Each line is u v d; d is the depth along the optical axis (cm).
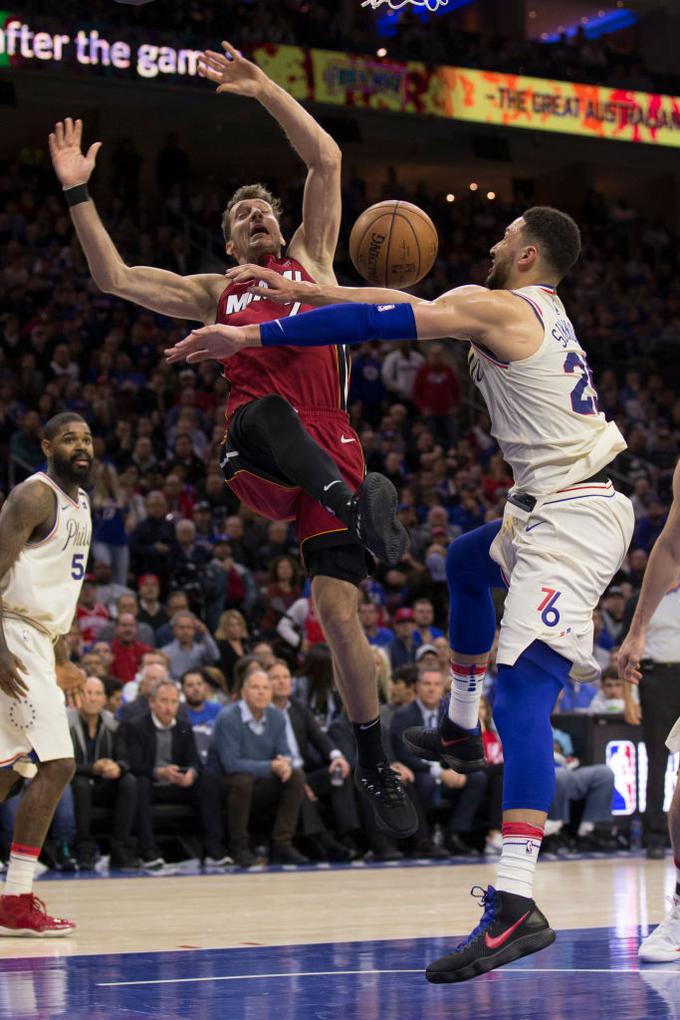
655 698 999
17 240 2155
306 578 1408
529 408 431
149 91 2242
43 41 1912
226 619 1231
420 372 1980
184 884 842
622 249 2705
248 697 992
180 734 989
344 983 455
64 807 946
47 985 454
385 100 2148
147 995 430
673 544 488
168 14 1992
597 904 721
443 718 526
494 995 423
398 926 634
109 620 1257
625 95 2347
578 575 422
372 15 2241
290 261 511
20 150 2505
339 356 499
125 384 1808
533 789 406
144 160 2570
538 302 437
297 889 809
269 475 480
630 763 1106
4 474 1584
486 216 2655
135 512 1495
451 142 2548
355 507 432
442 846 1058
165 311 527
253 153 2678
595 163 2738
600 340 2452
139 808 962
